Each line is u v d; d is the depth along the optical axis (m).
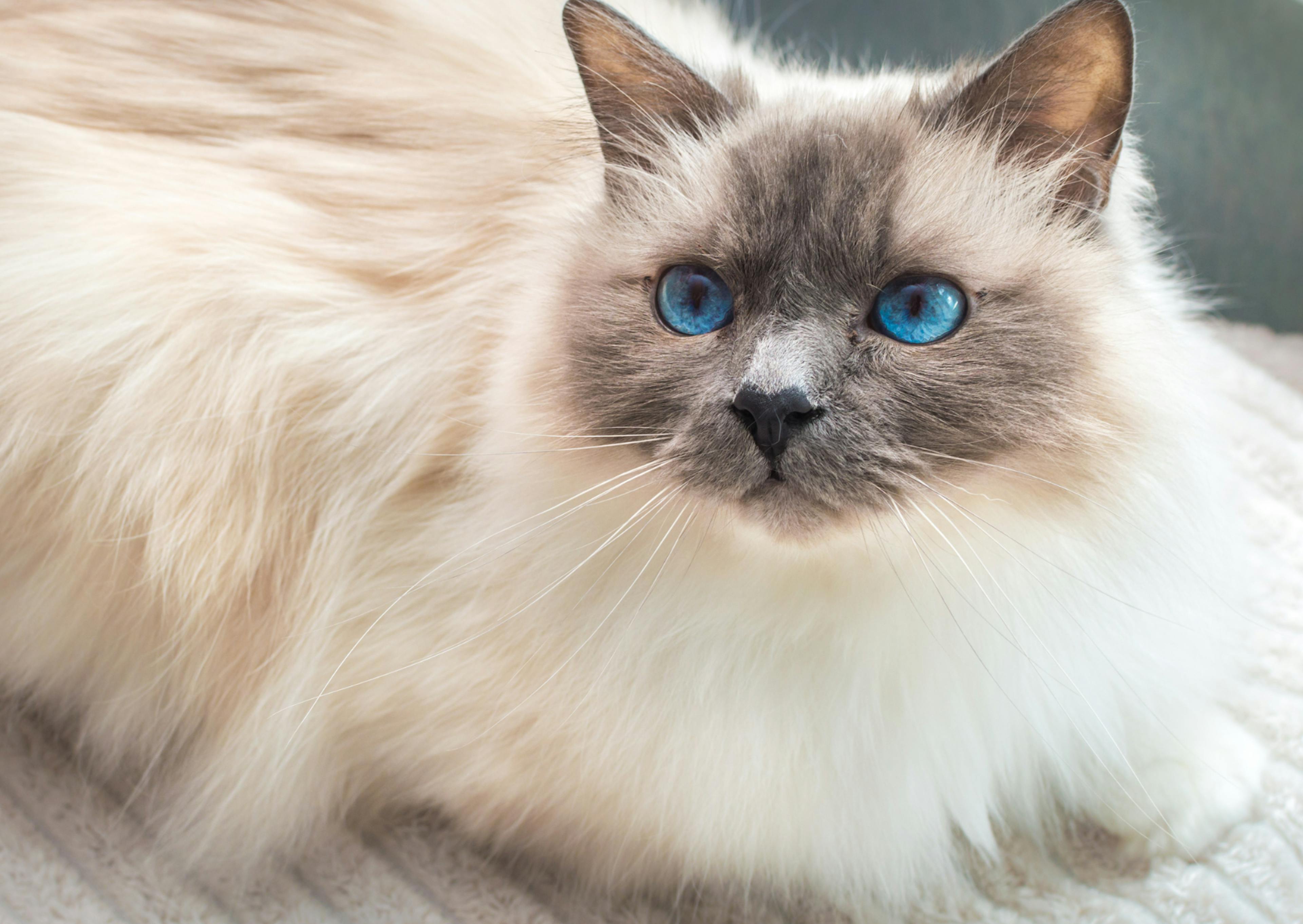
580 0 0.51
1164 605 0.52
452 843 0.57
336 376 0.54
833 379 0.48
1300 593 0.63
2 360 0.54
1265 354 0.74
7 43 0.57
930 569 0.50
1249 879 0.55
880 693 0.52
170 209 0.55
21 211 0.55
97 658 0.57
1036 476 0.49
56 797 0.56
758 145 0.50
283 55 0.57
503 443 0.51
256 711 0.56
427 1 0.58
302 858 0.56
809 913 0.55
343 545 0.55
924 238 0.49
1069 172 0.50
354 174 0.56
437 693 0.54
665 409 0.49
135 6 0.58
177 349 0.54
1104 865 0.56
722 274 0.49
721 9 0.66
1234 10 0.70
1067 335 0.49
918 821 0.54
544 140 0.54
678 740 0.52
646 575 0.51
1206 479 0.53
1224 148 0.73
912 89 0.52
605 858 0.55
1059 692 0.53
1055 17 0.49
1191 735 0.56
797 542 0.49
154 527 0.54
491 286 0.53
